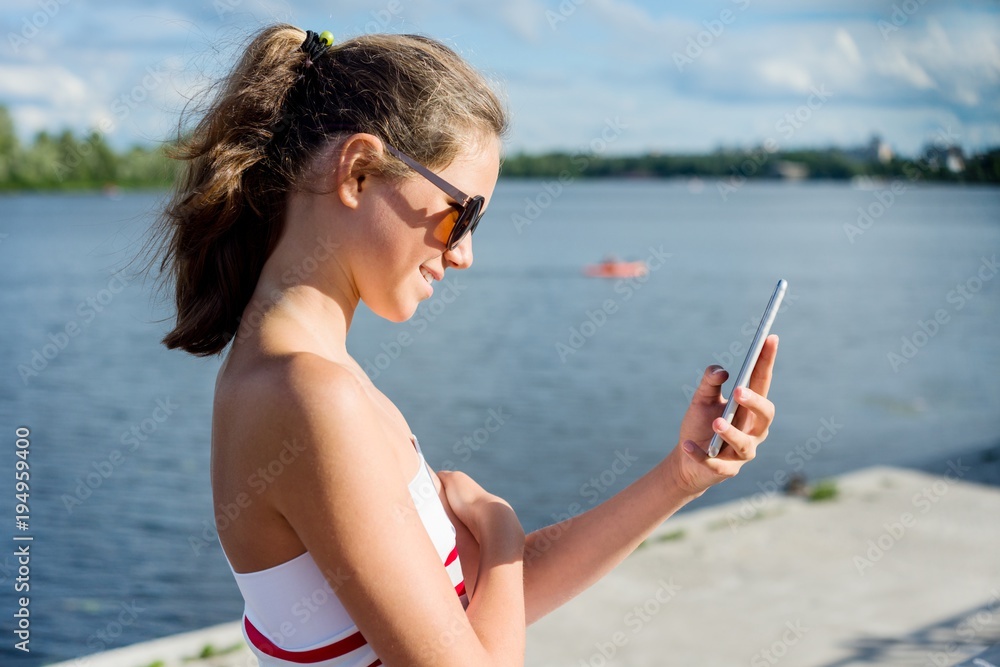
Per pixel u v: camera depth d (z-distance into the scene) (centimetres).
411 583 114
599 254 5175
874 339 2591
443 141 127
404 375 1964
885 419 1667
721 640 523
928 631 530
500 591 134
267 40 134
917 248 5459
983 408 1758
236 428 117
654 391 1852
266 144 130
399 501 116
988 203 11112
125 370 2047
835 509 774
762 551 672
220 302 135
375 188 127
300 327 125
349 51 133
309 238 129
